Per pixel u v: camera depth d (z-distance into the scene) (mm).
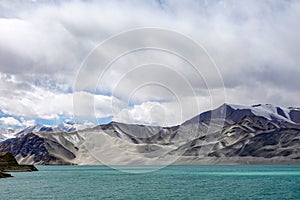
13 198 45281
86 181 81188
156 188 60156
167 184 70438
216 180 84188
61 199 43969
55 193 51438
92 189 58250
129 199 43781
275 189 58062
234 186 65062
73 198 45000
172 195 48500
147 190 56125
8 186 65438
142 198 44906
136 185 67688
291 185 67875
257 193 51406
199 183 73438
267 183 74000
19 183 74438
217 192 52625
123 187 62750
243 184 70625
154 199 43906
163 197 46156
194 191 54094
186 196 47250
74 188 60750
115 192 52781
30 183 74375
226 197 46281
